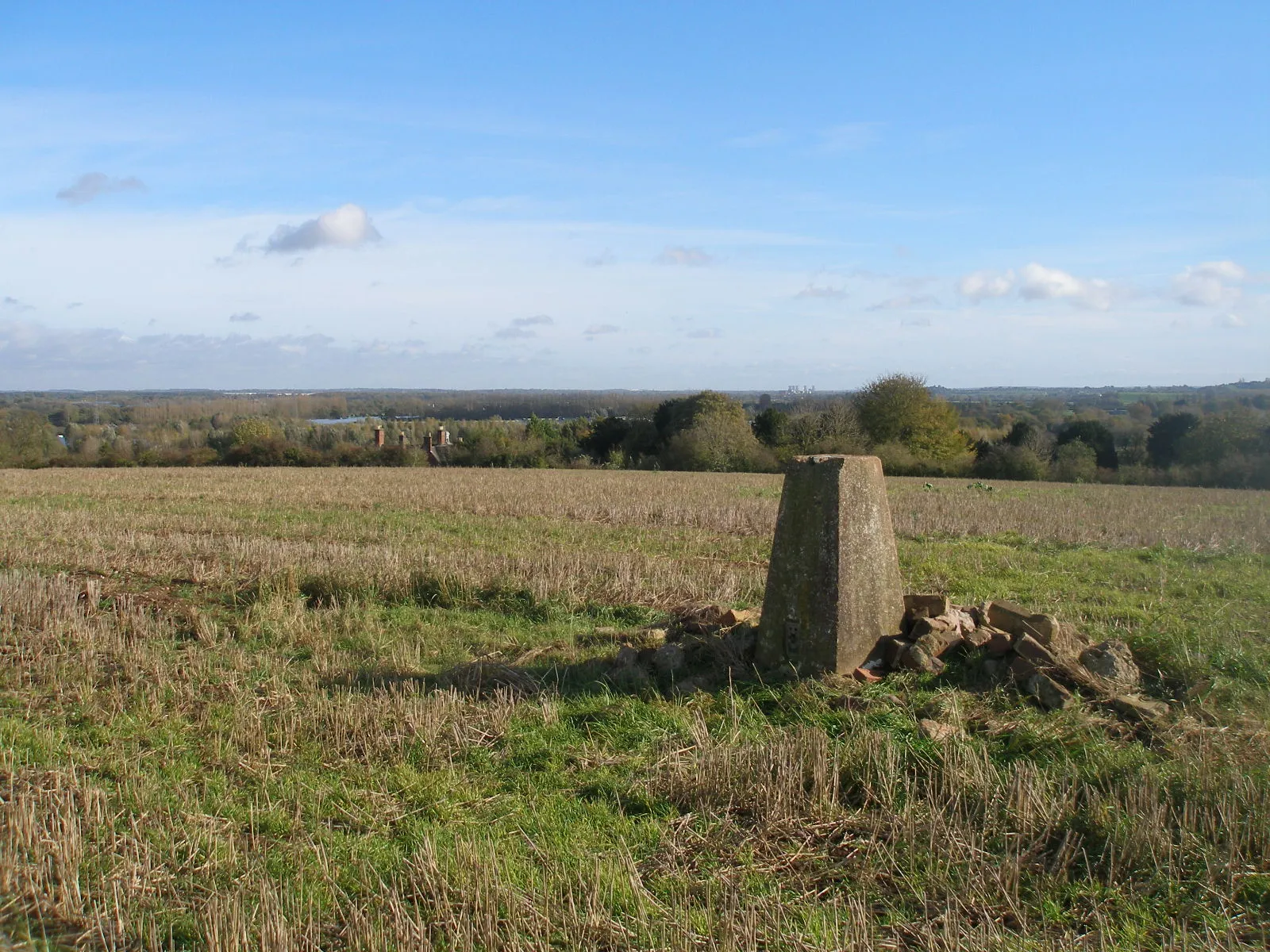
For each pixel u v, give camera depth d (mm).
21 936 4531
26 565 14695
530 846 5496
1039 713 7145
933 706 7180
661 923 4645
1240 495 34031
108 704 8031
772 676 8250
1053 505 27531
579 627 11039
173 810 5977
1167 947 4430
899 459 54938
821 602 8148
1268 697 7535
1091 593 12758
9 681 8594
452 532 20031
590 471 50000
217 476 42125
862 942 4441
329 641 10352
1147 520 22938
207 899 4891
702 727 7145
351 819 5926
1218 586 13492
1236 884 4906
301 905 4750
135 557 15703
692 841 5578
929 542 18625
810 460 8383
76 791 6152
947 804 5809
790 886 5121
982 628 8180
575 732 7363
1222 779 5777
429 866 5098
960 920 4699
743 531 20406
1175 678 7953
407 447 63656
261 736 7141
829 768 6168
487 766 6762
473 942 4496
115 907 4680
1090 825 5469
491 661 9359
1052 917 4758
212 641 10375
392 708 7711
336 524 21656
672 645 8945
